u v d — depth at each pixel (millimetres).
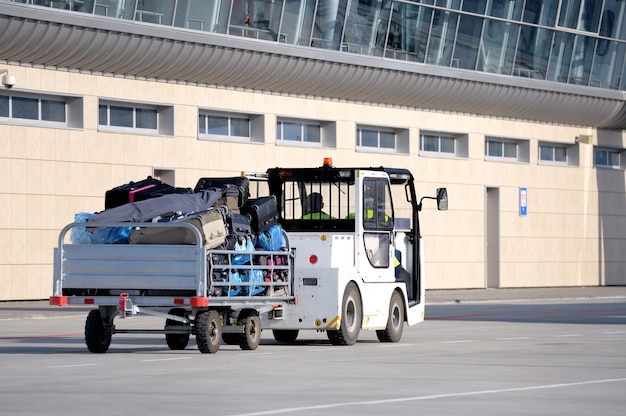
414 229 35125
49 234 56750
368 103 70875
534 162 80875
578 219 83938
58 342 32844
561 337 35000
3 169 55312
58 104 57688
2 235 55281
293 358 26719
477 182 77125
